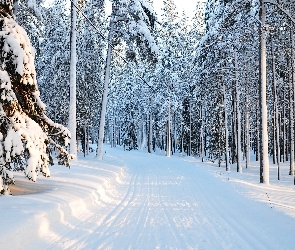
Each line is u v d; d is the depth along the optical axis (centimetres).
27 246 553
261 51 1684
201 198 1151
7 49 757
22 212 648
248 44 2161
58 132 946
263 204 1029
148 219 827
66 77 2664
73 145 1989
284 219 818
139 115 5909
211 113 3225
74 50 1998
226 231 710
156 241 639
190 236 674
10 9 828
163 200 1110
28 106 869
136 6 2281
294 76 2288
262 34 1681
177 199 1130
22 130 770
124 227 745
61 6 2748
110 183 1437
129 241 637
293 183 1861
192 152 4891
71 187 1064
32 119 898
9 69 783
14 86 830
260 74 1689
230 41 2169
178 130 5675
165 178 1781
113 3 2367
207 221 805
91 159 2333
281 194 1288
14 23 805
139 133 6806
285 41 2292
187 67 4503
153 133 6306
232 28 1967
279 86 2941
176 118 5581
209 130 3481
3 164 741
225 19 1939
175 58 4450
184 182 1616
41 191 960
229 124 4019
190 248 596
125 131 6178
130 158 3550
